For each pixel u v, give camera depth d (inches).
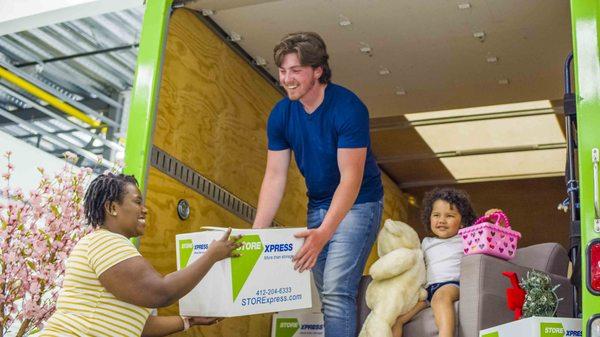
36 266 122.0
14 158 265.0
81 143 325.4
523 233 203.5
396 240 126.2
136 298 90.7
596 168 91.3
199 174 128.7
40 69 301.9
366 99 169.3
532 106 168.7
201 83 132.6
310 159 121.6
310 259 106.3
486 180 207.8
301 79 113.7
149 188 114.7
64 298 92.0
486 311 110.3
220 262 101.3
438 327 113.4
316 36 116.0
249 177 146.4
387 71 155.3
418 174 208.7
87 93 319.9
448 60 149.4
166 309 117.7
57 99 300.2
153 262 114.9
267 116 156.7
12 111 317.1
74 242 121.6
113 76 306.8
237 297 101.5
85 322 89.5
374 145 194.7
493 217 124.3
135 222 99.4
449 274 122.9
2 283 121.3
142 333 100.7
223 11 133.6
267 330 147.6
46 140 323.6
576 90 95.5
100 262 91.1
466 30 137.9
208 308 101.7
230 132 140.6
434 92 163.3
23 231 122.7
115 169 125.7
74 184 126.3
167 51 123.3
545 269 122.0
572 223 99.1
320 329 132.8
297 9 133.4
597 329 86.3
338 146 116.6
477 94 163.0
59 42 283.1
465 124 179.5
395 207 210.8
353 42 144.8
